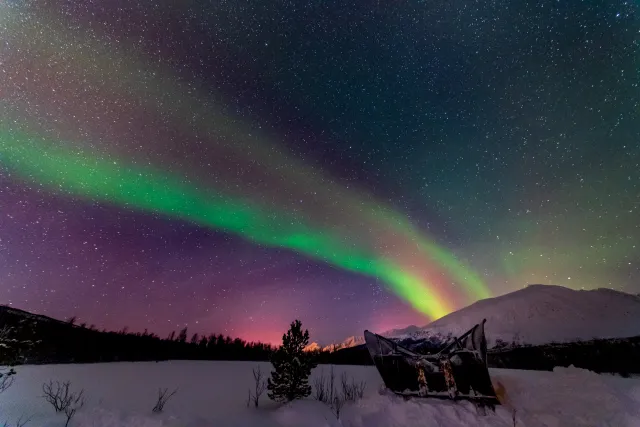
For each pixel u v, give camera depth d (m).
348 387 10.04
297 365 8.31
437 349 9.11
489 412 7.72
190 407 7.23
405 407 7.90
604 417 7.20
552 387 9.04
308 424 6.69
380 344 9.49
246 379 11.60
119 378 10.28
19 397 6.93
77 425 5.66
